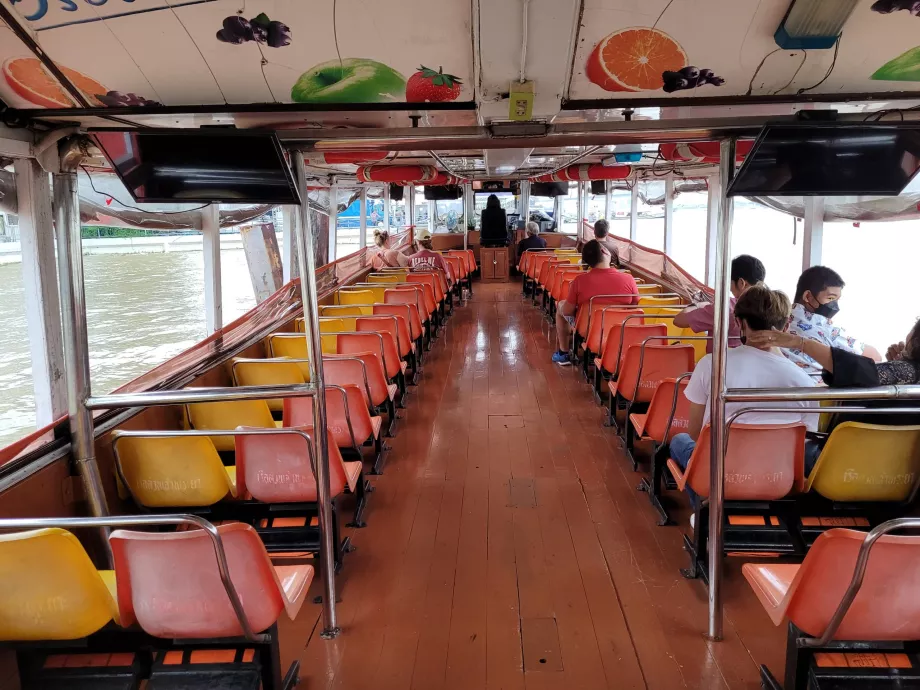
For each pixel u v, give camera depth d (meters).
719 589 2.54
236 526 1.84
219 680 2.04
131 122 2.48
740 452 2.68
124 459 2.85
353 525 3.57
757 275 3.88
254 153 2.28
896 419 2.87
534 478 4.14
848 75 2.17
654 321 5.55
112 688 2.07
